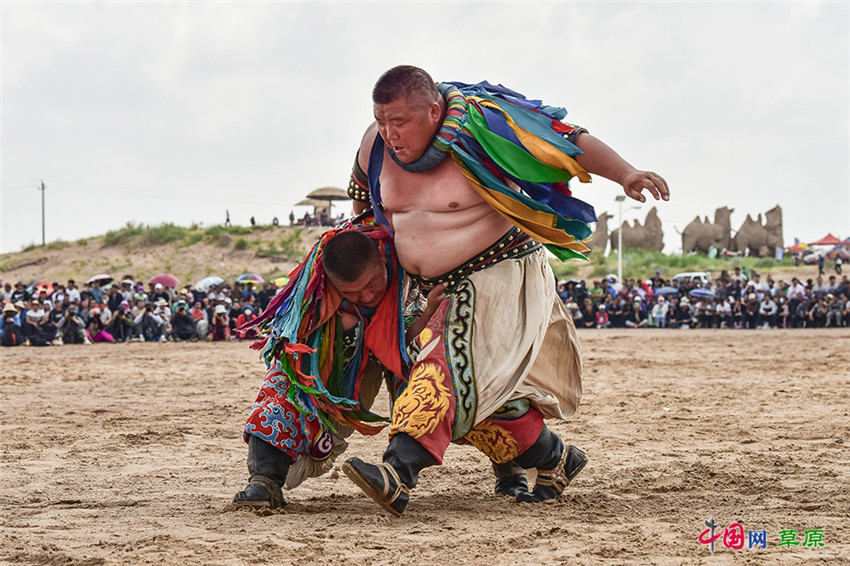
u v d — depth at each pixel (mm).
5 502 7652
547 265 7281
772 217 82125
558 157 6594
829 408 13961
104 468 9492
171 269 78812
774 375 19688
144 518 6891
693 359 24453
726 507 7164
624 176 6449
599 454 10109
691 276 53750
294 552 5664
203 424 12945
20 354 28828
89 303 37188
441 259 6836
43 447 10914
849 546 5773
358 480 6344
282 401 7121
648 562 5387
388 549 5754
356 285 6750
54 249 81312
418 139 6543
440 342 6707
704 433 11688
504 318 6832
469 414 6645
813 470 8789
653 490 8008
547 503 7371
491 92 6965
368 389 7465
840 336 34562
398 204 6887
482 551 5672
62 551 5730
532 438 7270
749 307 43469
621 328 45125
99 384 19000
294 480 7250
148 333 37375
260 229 85125
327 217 87188
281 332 6949
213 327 37750
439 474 9078
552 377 7527
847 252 71625
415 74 6504
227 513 7004
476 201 6777
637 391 16766
